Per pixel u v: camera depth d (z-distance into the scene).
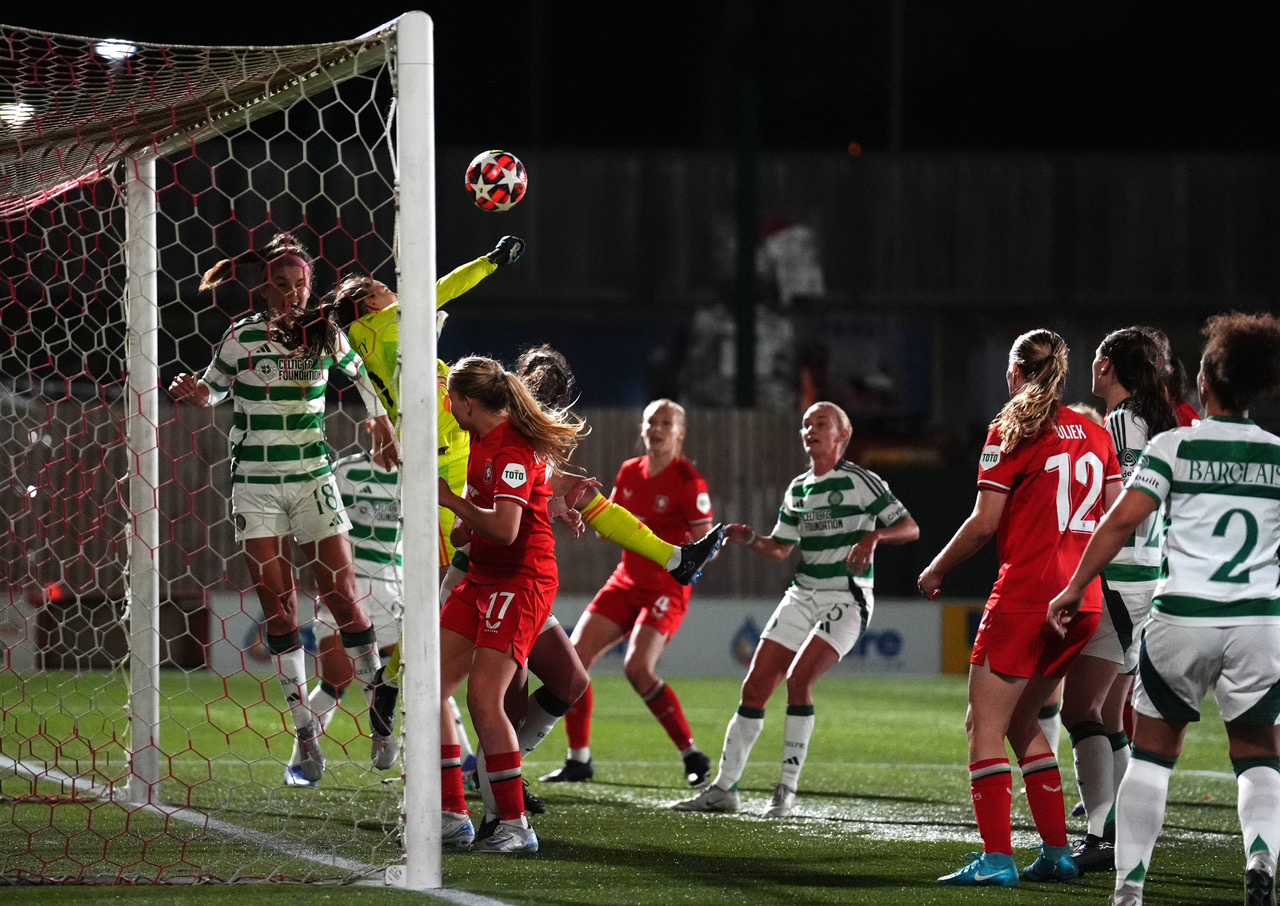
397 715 18.23
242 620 44.47
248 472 18.16
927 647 48.28
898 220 72.31
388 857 14.98
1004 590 14.13
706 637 47.81
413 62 13.74
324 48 15.27
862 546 19.23
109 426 45.06
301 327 17.84
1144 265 72.75
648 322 73.44
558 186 71.50
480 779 16.33
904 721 33.66
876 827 18.22
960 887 13.88
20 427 43.56
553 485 17.47
